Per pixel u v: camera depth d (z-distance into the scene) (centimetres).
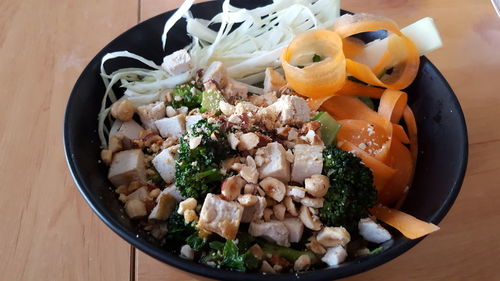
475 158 21
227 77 22
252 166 17
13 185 20
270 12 24
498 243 18
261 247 16
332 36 21
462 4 29
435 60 25
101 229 19
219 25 25
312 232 17
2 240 18
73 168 16
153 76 23
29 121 22
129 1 28
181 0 29
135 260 18
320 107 21
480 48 26
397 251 14
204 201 16
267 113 19
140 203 17
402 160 20
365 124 20
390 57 22
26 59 25
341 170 16
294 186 17
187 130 19
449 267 17
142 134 21
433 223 15
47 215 19
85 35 27
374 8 28
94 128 20
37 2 28
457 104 19
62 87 24
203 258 16
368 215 17
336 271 13
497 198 20
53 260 18
